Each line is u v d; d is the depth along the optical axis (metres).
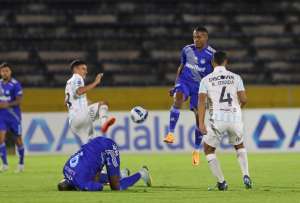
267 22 84.00
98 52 78.88
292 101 69.50
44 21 82.44
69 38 79.94
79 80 33.69
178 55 79.62
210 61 34.94
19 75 75.31
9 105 44.81
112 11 83.81
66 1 84.44
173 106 35.94
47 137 62.19
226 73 27.48
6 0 83.44
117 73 76.00
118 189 27.50
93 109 33.81
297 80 76.62
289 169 42.19
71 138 62.19
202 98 27.44
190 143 62.19
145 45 80.12
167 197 24.91
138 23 82.56
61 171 42.53
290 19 85.25
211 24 83.19
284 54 80.12
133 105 68.50
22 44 79.06
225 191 27.41
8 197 25.53
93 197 24.91
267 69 77.62
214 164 27.80
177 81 35.72
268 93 69.50
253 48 80.12
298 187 29.70
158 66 77.88
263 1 86.50
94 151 27.36
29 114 62.25
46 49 78.44
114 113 61.66
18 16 82.50
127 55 79.31
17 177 37.69
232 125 27.34
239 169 42.53
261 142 62.44
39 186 31.25
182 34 82.25
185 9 84.56
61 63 77.19
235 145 28.20
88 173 27.44
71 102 34.00
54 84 73.81
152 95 68.69
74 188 27.80
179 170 42.28
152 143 62.09
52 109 68.44
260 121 62.44
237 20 84.19
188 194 26.11
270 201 23.47
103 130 28.38
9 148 66.31
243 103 27.62
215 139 27.62
